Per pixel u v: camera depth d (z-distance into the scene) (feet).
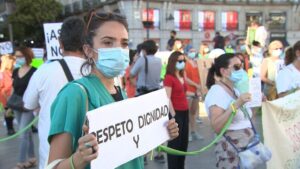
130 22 131.75
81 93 6.72
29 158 21.99
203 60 40.78
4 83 29.73
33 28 160.25
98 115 6.49
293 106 15.39
